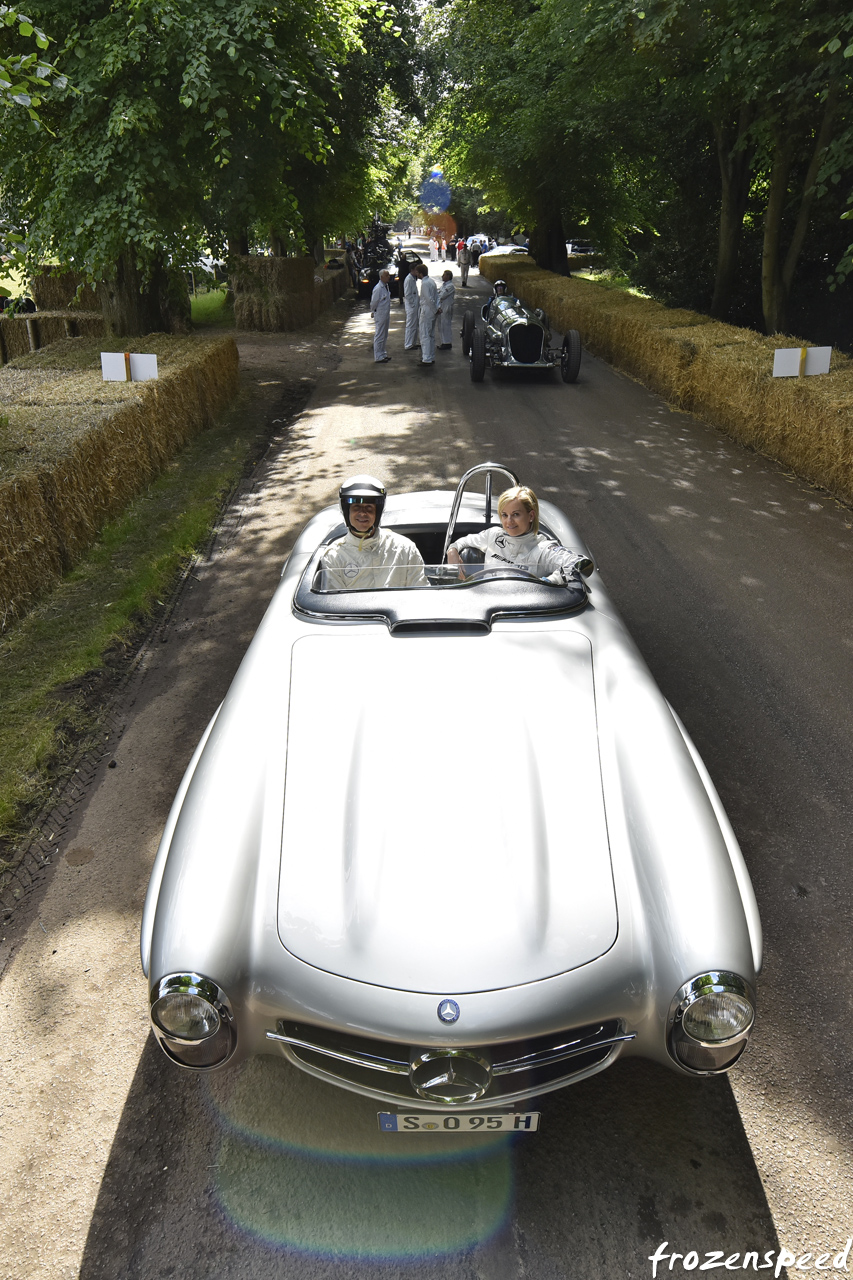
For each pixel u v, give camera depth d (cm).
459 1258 214
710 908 213
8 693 479
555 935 213
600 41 1280
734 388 1004
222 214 1204
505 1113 220
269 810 245
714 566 638
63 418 732
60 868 352
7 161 1149
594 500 791
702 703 453
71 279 2086
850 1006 279
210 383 1130
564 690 279
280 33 1178
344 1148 243
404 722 264
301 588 334
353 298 3172
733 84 1194
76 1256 217
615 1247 215
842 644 516
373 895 220
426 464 920
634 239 2638
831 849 348
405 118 2489
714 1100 252
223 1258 215
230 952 213
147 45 1038
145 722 454
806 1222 219
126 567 653
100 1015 285
